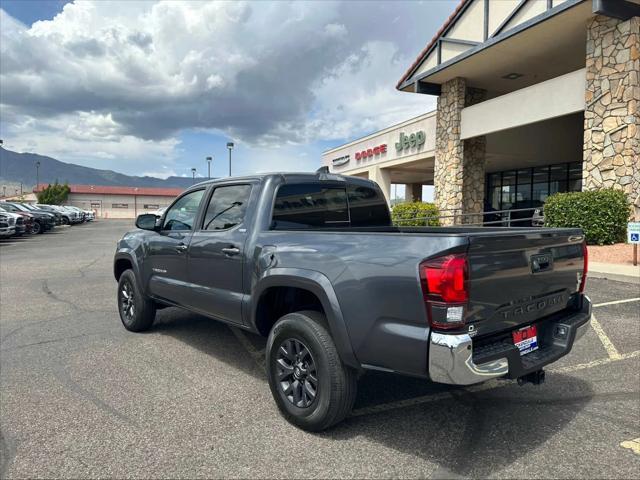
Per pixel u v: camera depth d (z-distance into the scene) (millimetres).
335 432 3334
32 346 5402
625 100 11953
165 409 3711
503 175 27156
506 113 16047
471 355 2668
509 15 14398
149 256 5547
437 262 2699
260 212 4074
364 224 4961
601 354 4984
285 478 2758
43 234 28016
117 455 3020
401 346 2826
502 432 3330
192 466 2889
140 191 77875
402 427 3414
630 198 11883
